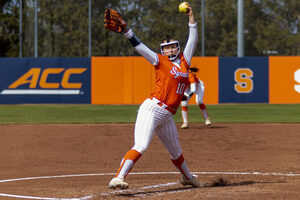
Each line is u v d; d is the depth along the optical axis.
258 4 122.88
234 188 20.70
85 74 82.12
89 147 36.47
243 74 81.25
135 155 19.06
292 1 122.31
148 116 19.19
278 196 18.73
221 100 81.50
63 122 54.75
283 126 50.22
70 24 120.81
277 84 81.19
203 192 19.75
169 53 19.72
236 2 121.75
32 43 122.44
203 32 95.00
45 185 22.44
